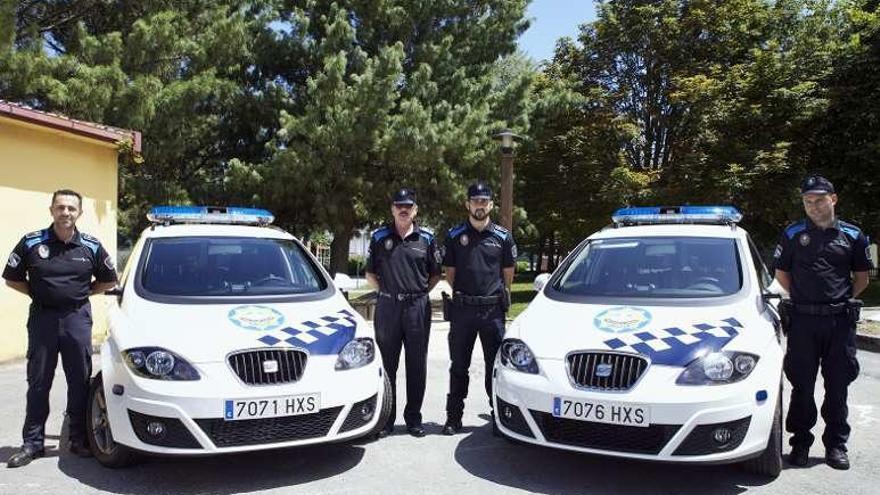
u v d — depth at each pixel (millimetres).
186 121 13188
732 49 17109
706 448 3932
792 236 4781
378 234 5496
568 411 4102
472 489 4250
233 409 4039
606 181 16953
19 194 8555
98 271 4918
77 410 4777
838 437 4672
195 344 4211
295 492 4184
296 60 15336
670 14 17250
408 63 15633
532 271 48094
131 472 4512
